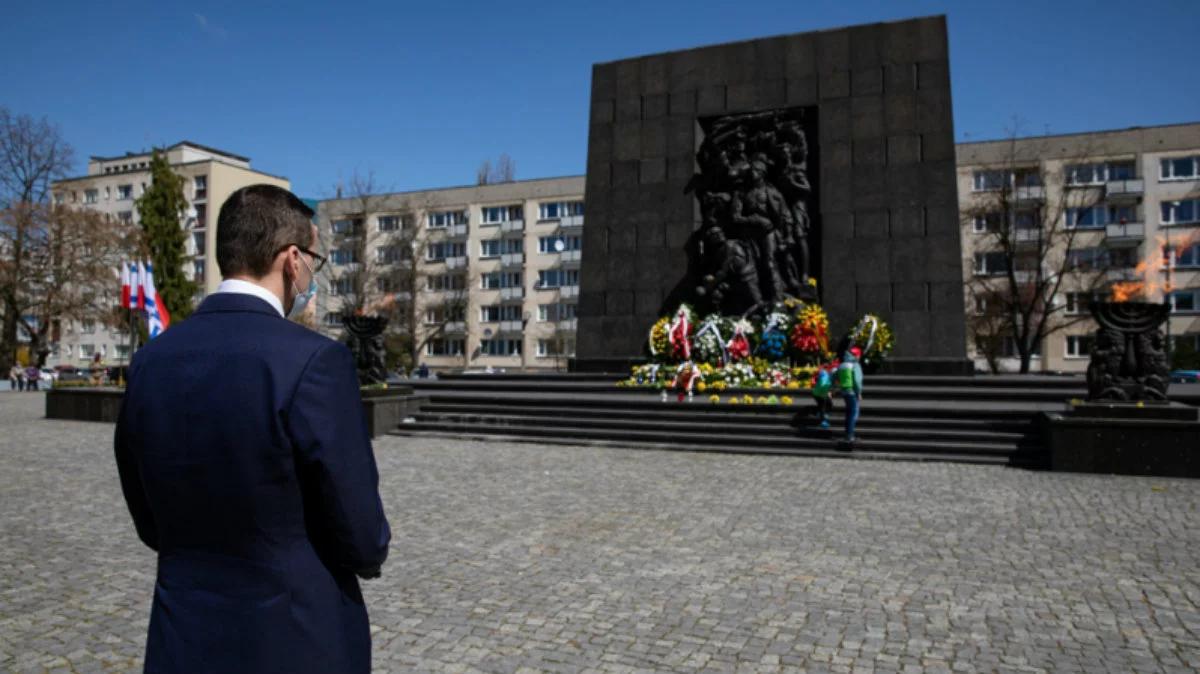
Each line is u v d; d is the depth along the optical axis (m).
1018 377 15.90
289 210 2.36
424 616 5.24
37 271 40.22
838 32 17.78
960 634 4.90
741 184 17.89
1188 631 4.93
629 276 18.97
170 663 1.99
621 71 19.53
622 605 5.45
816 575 6.11
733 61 18.56
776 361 16.42
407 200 63.00
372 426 14.77
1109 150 46.91
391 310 56.56
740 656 4.58
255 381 2.03
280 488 2.02
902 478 10.26
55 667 4.46
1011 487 9.60
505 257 62.91
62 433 16.47
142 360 2.18
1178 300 46.06
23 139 40.97
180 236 44.47
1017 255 43.34
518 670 4.40
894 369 16.36
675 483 9.99
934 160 16.80
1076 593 5.66
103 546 7.11
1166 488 9.49
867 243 17.02
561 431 14.12
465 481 10.17
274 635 1.99
